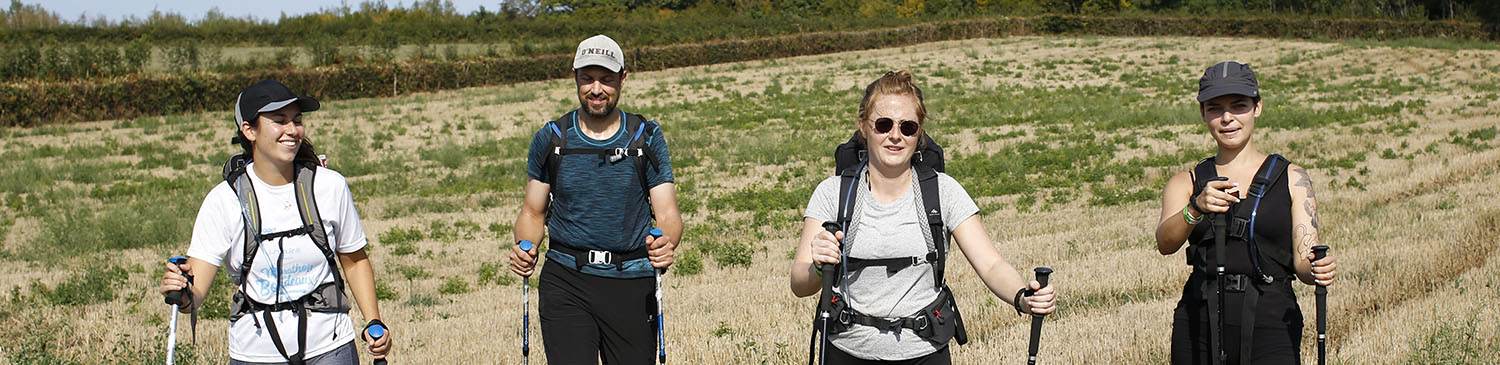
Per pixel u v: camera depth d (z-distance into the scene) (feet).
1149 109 102.63
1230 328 14.34
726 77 150.51
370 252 47.62
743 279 38.52
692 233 49.70
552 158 16.35
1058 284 33.24
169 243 51.60
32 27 167.63
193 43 140.15
